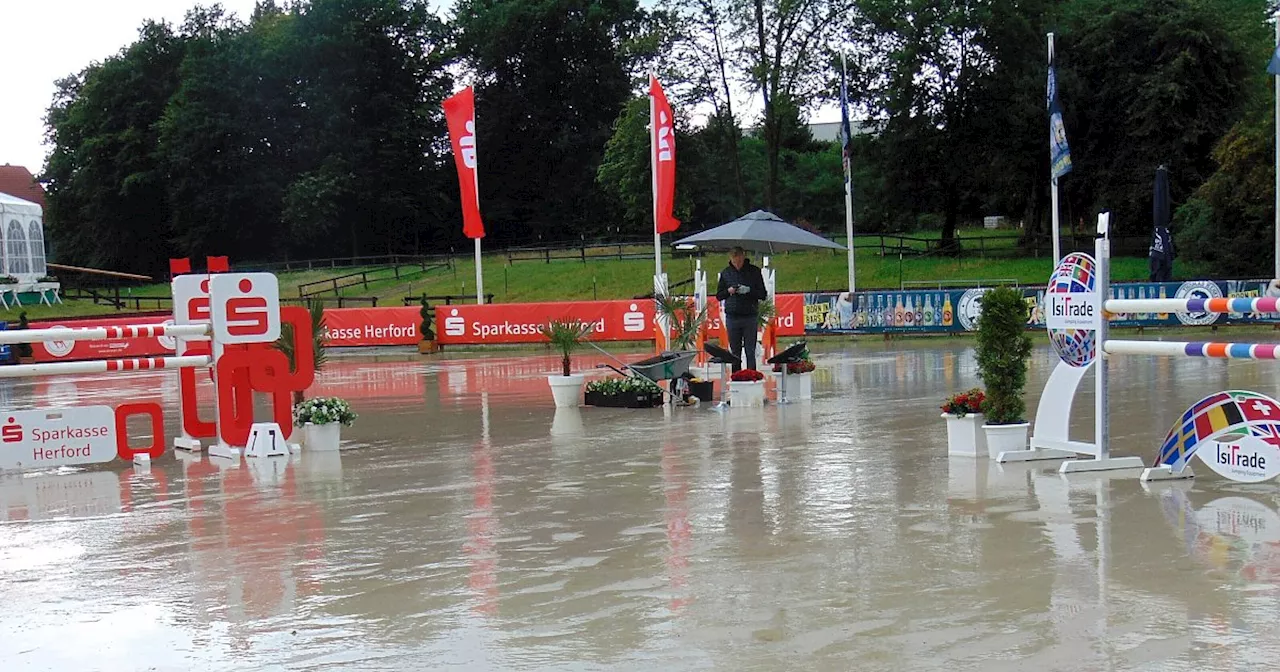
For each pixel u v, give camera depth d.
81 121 73.88
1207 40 45.31
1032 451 9.61
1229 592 5.40
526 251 61.84
